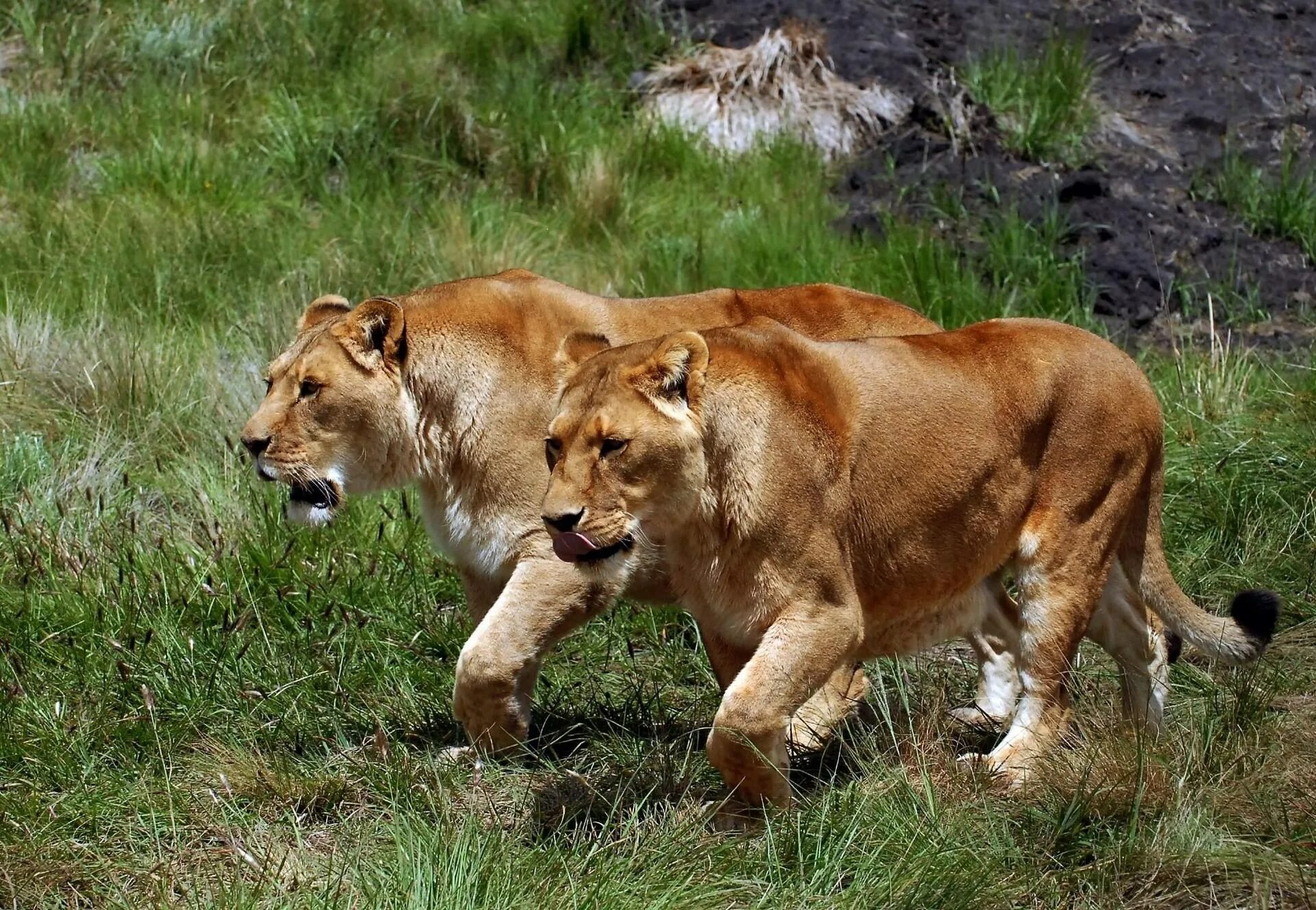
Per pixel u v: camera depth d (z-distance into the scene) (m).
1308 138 21.59
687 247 18.16
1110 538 9.87
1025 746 9.74
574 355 9.16
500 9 23.67
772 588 8.60
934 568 9.47
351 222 18.61
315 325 10.77
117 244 17.52
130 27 22.47
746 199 19.72
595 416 8.37
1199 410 15.02
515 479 10.08
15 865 8.54
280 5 22.94
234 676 10.74
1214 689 10.52
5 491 13.16
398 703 10.73
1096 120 21.39
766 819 8.56
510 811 9.45
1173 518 13.30
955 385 9.36
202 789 9.46
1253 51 23.69
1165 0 24.75
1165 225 19.20
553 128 20.73
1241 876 8.19
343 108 20.78
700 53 22.50
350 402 10.16
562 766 9.95
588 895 7.91
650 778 9.49
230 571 12.05
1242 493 13.39
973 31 23.42
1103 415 9.70
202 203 18.66
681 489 8.48
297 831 8.73
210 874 8.62
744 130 21.19
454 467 10.23
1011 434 9.48
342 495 10.39
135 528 12.57
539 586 9.92
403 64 21.70
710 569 8.74
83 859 8.76
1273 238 19.48
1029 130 20.77
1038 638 9.77
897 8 23.77
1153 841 8.49
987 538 9.57
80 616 11.28
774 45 22.00
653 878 8.12
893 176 20.22
